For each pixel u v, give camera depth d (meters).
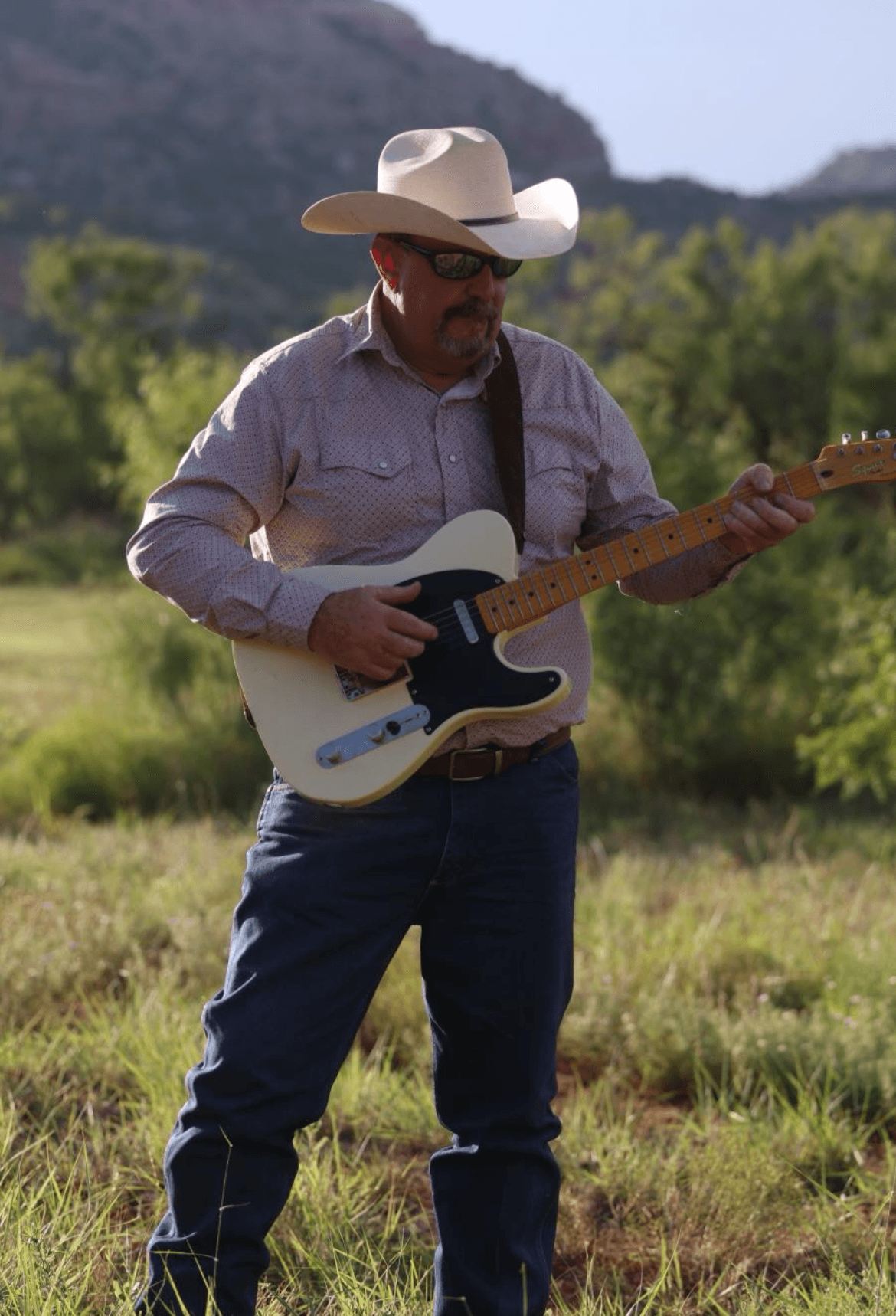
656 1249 3.87
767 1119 4.68
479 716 2.98
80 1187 3.88
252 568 2.97
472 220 3.06
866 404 27.45
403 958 6.13
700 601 12.77
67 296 49.47
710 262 30.52
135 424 15.02
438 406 3.10
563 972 3.10
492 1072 3.08
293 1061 2.95
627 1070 5.37
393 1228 3.78
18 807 12.42
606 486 3.28
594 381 3.27
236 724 13.75
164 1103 4.38
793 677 12.70
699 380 29.00
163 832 10.23
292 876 2.98
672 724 12.66
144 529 3.04
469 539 3.06
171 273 50.88
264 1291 3.39
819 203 179.50
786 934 6.90
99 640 14.91
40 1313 2.96
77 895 7.17
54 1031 5.28
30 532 44.47
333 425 3.06
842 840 10.24
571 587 3.07
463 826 3.00
